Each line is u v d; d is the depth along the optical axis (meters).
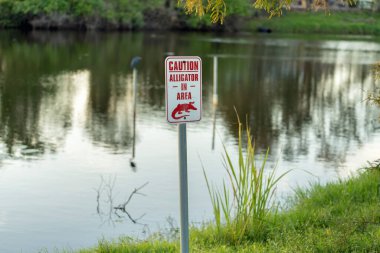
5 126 19.88
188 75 5.17
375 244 6.91
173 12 74.81
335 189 10.14
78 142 17.98
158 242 7.68
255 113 23.36
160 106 24.05
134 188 13.56
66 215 11.67
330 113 23.73
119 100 25.20
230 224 7.82
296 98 27.27
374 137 19.58
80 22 69.88
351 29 79.56
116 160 16.05
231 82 31.95
